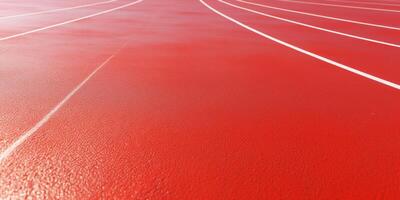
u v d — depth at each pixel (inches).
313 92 205.9
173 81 220.4
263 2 935.7
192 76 233.6
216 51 320.5
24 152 126.5
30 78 217.3
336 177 115.5
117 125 151.6
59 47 319.0
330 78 237.5
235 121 159.5
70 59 272.4
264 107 178.9
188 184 109.4
